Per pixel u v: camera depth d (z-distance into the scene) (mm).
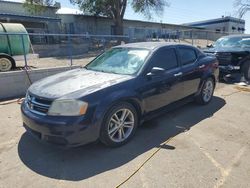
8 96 7145
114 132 3816
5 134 4438
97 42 12648
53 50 18953
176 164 3398
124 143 3965
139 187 2934
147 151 3762
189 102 5926
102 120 3578
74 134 3354
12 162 3500
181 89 5098
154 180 3059
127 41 13078
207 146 3920
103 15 31828
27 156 3656
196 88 5598
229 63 8961
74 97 3420
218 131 4508
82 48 13766
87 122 3416
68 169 3316
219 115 5352
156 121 4957
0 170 3312
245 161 3484
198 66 5559
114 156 3627
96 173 3217
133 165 3387
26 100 3947
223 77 9273
